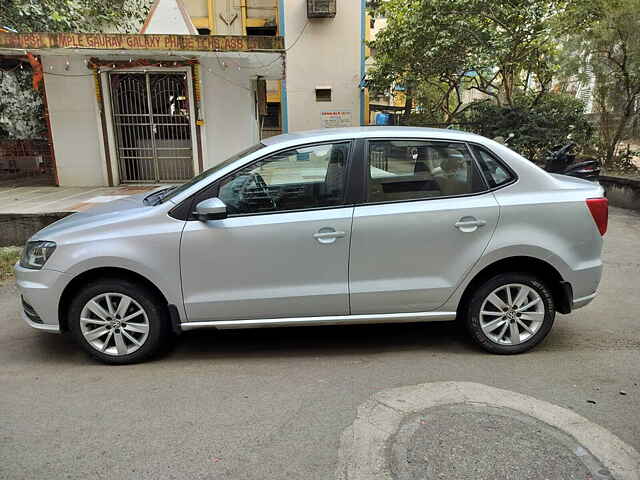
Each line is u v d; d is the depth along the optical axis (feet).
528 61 42.32
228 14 76.33
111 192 31.55
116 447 8.91
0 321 15.53
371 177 12.03
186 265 11.69
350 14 64.90
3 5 33.27
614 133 38.14
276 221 11.71
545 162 36.04
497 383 11.12
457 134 12.51
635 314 15.43
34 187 34.30
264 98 42.80
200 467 8.35
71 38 28.14
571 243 12.09
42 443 9.05
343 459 8.50
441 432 9.19
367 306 12.14
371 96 67.00
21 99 44.19
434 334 14.17
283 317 12.12
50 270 11.71
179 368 12.14
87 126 33.78
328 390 10.93
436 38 41.24
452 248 11.96
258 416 9.89
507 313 12.46
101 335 12.17
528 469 8.13
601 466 8.23
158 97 33.73
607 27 33.30
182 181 35.06
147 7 44.34
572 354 12.66
